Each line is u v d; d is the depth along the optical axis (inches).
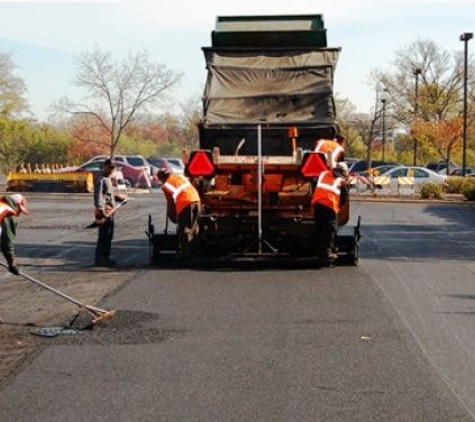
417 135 2551.7
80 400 274.5
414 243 764.0
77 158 2630.4
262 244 578.2
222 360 323.6
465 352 335.9
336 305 434.6
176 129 3474.4
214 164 568.7
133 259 627.2
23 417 258.2
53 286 499.2
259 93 618.5
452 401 273.4
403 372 307.0
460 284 507.5
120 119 2130.9
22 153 2785.4
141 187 1771.7
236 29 647.1
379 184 1657.2
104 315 393.1
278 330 374.6
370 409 265.4
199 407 267.4
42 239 770.2
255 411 263.6
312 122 604.1
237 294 466.0
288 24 647.8
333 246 571.5
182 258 571.8
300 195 570.6
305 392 283.1
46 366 314.7
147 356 329.1
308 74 627.5
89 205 1261.1
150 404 270.5
